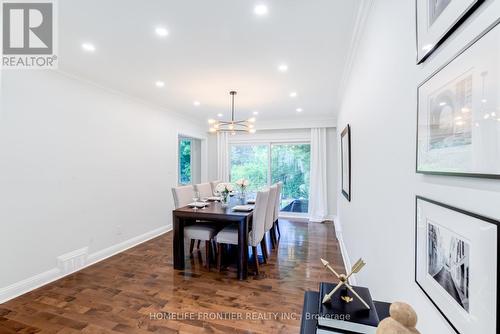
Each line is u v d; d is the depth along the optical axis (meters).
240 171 6.48
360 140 2.13
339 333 0.84
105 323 1.99
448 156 0.70
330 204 5.69
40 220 2.70
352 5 1.71
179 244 3.04
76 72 2.93
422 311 0.88
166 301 2.31
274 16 1.83
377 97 1.51
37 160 2.68
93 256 3.29
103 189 3.47
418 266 0.90
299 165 6.07
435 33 0.76
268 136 6.16
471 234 0.60
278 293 2.46
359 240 2.22
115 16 1.82
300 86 3.39
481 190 0.58
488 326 0.55
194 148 6.56
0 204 2.38
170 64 2.68
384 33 1.36
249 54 2.45
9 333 1.88
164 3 1.68
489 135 0.54
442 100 0.73
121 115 3.79
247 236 2.86
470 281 0.61
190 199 3.96
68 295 2.43
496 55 0.51
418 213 0.90
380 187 1.46
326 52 2.40
